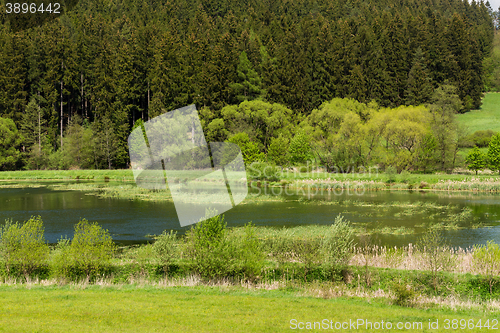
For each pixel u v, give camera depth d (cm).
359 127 5919
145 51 7912
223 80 7356
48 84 7969
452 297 1190
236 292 1149
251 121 6769
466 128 6694
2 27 8688
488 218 2792
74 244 1346
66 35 8475
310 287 1228
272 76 8000
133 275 1359
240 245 1372
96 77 8294
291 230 2191
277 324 826
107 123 6831
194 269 1352
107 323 807
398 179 5022
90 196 3978
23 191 4422
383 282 1298
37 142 7131
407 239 2094
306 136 5959
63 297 1040
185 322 827
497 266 1344
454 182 4747
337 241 1405
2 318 830
